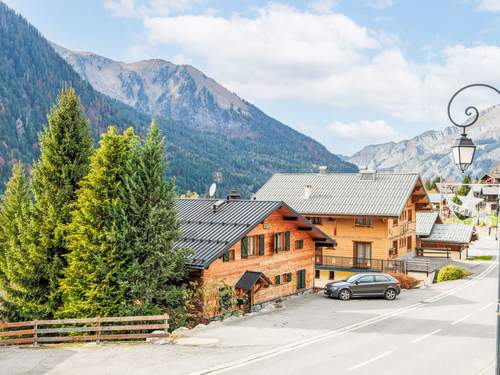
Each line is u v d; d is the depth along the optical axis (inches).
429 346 866.8
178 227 1108.5
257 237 1321.4
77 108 1245.7
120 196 1084.5
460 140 512.1
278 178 2423.7
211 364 732.7
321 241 1563.7
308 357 786.2
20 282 1164.5
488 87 492.7
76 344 857.5
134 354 785.6
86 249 1056.2
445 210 4431.6
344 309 1240.8
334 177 2301.9
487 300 1362.0
